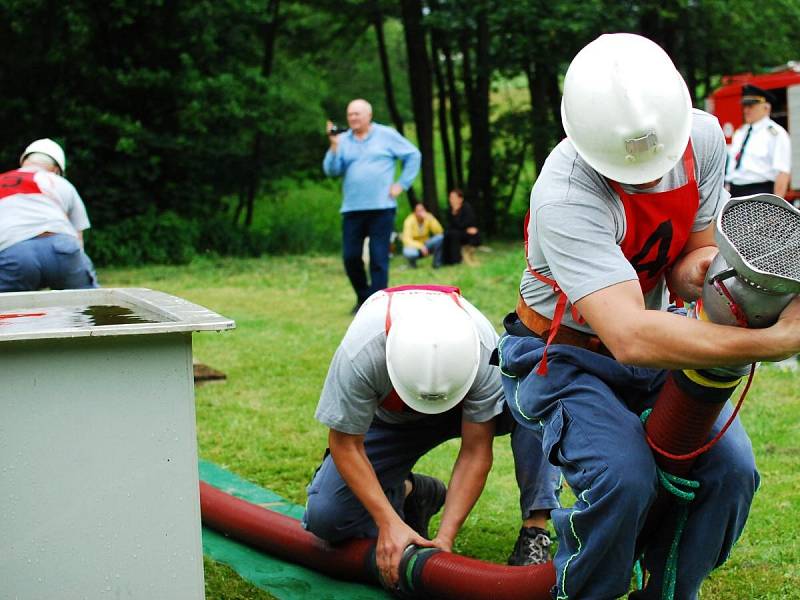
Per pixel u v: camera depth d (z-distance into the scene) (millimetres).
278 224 21453
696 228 2635
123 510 2480
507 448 5145
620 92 2393
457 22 20172
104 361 2434
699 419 2430
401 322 3156
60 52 18359
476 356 3174
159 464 2496
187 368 2496
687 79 23297
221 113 19188
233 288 13234
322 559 3518
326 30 23000
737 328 2160
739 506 2602
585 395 2607
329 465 3443
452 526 3297
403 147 9695
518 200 24516
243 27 20156
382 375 3193
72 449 2436
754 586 3316
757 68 23016
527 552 3426
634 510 2473
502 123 22547
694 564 2646
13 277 6277
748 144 9953
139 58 19266
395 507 3578
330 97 25266
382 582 3266
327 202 26859
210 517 3965
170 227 18938
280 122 20062
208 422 5707
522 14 19172
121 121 18562
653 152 2414
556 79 23266
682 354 2215
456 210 14922
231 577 3482
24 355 2381
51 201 6438
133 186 18875
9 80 18625
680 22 21812
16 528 2420
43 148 6742
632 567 2617
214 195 20938
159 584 2525
